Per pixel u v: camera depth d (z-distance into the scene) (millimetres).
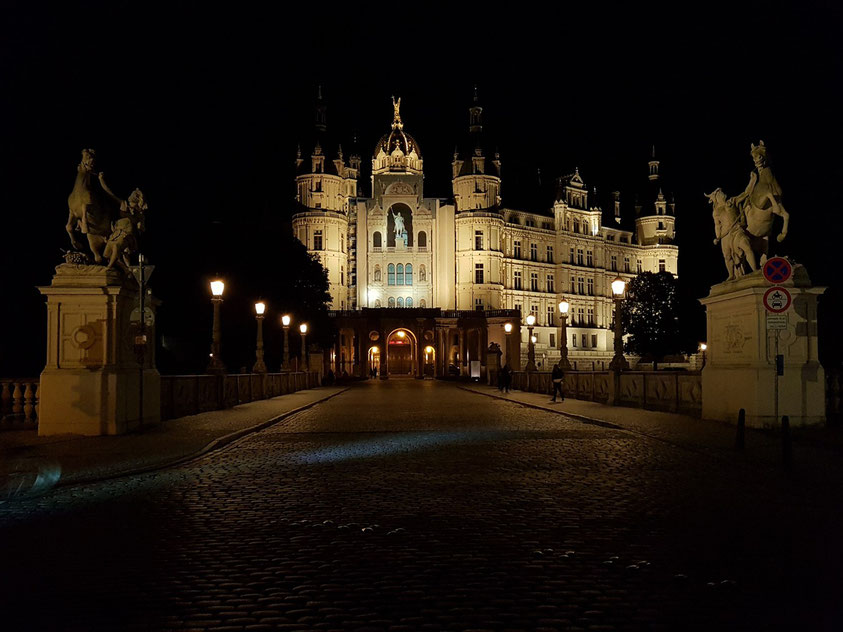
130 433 17797
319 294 67938
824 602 5582
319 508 9086
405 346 98875
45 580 6223
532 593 5793
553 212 116062
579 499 9500
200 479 11406
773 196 17375
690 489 10156
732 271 18922
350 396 43062
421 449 15219
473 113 103750
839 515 8477
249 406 30016
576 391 35312
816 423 17109
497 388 54875
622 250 126062
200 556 6926
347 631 5059
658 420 20453
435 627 5117
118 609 5516
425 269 101938
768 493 9836
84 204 17562
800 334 17266
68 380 17188
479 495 9844
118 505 9352
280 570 6453
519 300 107812
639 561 6621
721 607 5480
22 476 10555
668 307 94125
